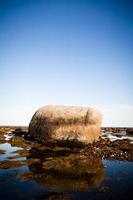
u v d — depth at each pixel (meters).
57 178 14.56
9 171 15.86
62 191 12.55
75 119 25.75
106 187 13.13
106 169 16.67
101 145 24.78
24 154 21.09
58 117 26.34
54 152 21.97
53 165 17.33
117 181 14.13
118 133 47.28
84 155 20.73
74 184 13.59
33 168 16.59
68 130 25.62
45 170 16.17
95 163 18.17
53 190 12.66
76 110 26.59
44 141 26.67
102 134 43.06
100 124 27.31
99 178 14.65
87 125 25.47
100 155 20.83
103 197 11.79
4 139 30.09
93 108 27.14
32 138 28.59
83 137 24.83
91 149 22.97
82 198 11.62
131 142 27.88
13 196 11.84
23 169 16.33
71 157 19.78
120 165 17.80
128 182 13.93
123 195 12.02
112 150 22.64
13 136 33.19
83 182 13.91
